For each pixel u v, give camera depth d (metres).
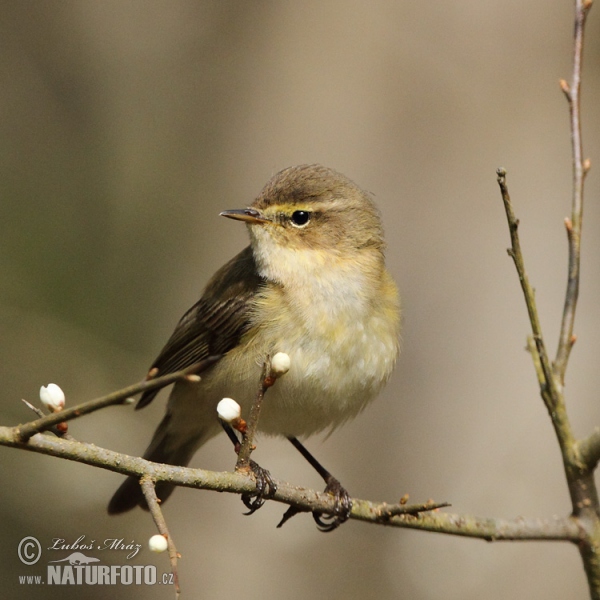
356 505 6.87
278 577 11.93
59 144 15.70
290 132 13.55
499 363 11.27
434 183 11.98
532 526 6.41
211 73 15.00
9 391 12.30
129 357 13.16
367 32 13.02
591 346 11.16
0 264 14.39
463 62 12.47
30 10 16.31
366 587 11.71
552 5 12.38
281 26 14.36
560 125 11.88
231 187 14.34
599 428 6.02
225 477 5.93
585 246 11.56
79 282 14.53
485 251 11.49
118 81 15.83
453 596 11.28
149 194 15.01
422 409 11.53
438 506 6.27
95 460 5.53
